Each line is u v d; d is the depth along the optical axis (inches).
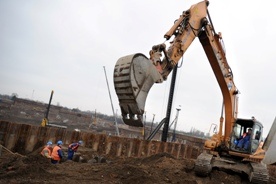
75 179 319.3
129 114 223.3
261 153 398.3
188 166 494.3
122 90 219.8
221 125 442.3
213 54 374.3
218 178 423.8
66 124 1889.8
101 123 2410.2
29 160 378.3
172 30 281.4
